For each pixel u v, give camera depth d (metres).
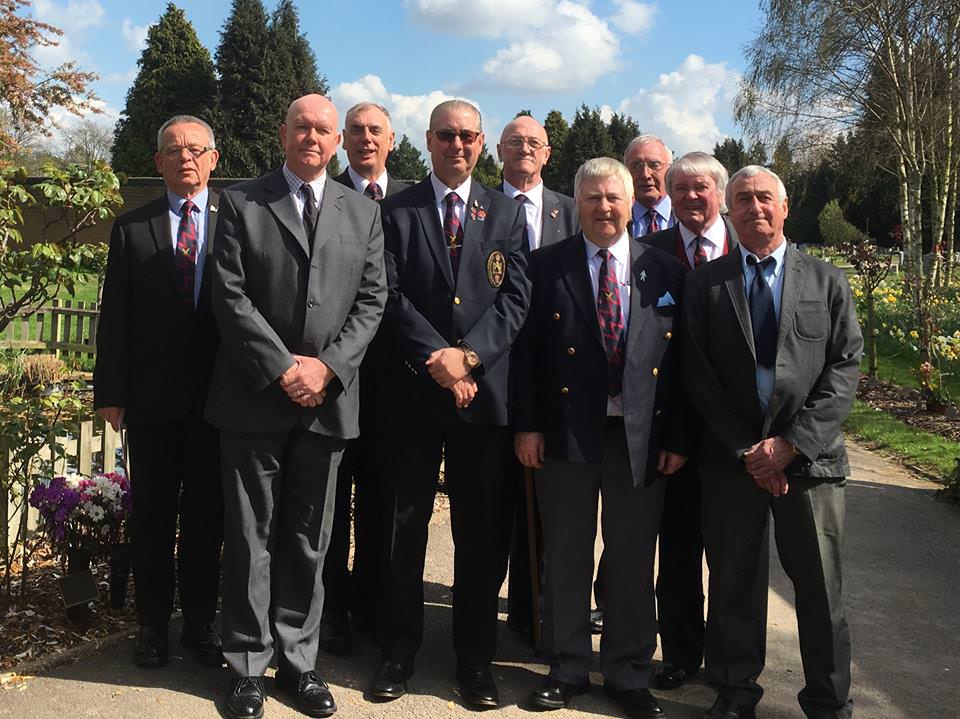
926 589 5.02
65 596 3.84
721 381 3.41
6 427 3.99
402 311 3.57
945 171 15.47
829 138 17.94
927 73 13.27
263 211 3.40
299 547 3.50
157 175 36.69
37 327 12.74
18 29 16.12
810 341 3.30
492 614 3.63
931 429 9.73
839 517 3.32
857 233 33.69
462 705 3.50
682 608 3.81
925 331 11.74
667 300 3.58
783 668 3.98
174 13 37.22
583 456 3.45
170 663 3.73
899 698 3.72
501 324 3.52
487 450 3.58
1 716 3.21
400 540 3.61
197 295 3.69
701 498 3.56
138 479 3.69
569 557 3.59
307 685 3.41
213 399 3.43
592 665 3.95
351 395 3.49
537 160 4.51
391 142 4.62
